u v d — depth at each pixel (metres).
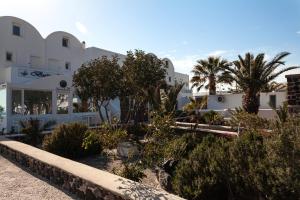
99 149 9.93
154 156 6.44
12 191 5.83
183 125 14.32
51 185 6.25
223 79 30.59
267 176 4.21
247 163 4.64
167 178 5.92
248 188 4.54
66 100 18.38
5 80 21.23
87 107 20.25
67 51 27.23
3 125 15.29
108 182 4.96
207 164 5.29
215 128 13.27
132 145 8.45
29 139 12.32
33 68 22.70
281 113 7.86
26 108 16.27
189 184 5.21
